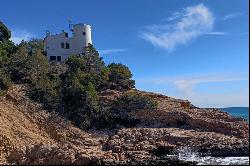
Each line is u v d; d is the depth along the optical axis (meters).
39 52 76.56
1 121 53.78
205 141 55.50
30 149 46.19
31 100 63.84
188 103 73.56
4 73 67.12
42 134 57.56
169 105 71.62
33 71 72.25
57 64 80.88
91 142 56.53
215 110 70.06
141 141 56.84
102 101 69.50
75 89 66.00
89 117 64.62
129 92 75.12
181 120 64.25
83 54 83.56
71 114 64.06
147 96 72.75
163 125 64.44
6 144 48.72
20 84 68.31
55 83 69.19
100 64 82.00
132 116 66.19
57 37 88.88
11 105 60.31
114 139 57.66
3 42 79.88
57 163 44.53
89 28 91.31
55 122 60.41
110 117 65.25
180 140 56.38
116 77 79.12
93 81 74.56
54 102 65.00
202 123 62.41
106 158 46.75
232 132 59.44
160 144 54.28
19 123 56.53
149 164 45.31
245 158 48.50
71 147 52.47
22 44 84.69
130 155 49.72
